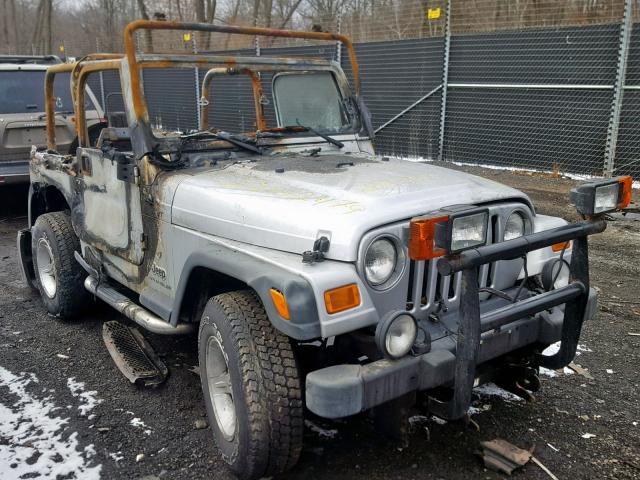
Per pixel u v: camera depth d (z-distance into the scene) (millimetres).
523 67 9781
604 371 3832
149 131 3500
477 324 2502
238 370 2586
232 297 2779
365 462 2938
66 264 4512
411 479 2811
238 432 2629
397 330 2453
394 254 2617
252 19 19656
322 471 2875
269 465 2635
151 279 3562
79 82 4160
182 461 2988
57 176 4652
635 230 7004
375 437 3135
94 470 2908
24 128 7789
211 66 3922
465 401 2561
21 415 3383
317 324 2393
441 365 2539
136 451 3062
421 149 11422
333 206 2686
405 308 2670
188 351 4203
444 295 2781
